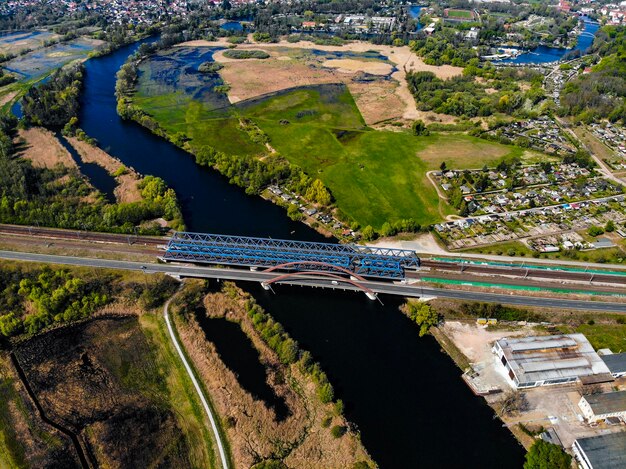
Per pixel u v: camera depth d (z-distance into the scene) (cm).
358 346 18325
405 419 15612
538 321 19338
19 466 14000
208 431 15000
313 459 14312
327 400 15762
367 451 14575
